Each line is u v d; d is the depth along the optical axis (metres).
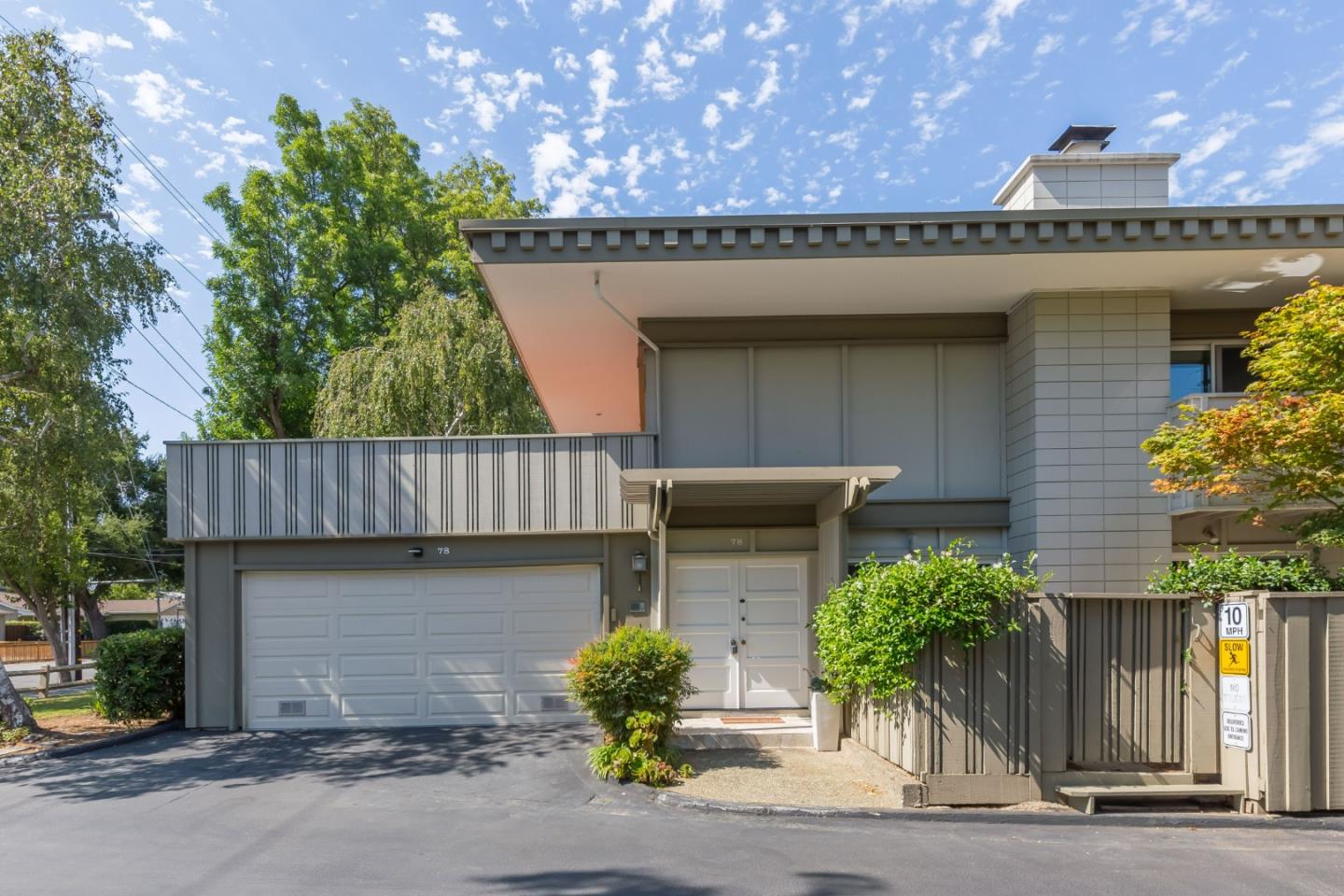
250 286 28.67
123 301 13.64
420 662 11.88
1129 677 7.84
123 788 8.65
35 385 13.77
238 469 11.84
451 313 20.41
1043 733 7.67
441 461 11.84
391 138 32.25
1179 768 7.79
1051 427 10.98
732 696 11.48
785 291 11.07
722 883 5.77
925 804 7.56
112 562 38.19
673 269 10.19
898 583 7.67
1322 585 8.11
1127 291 11.12
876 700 8.77
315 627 11.90
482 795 8.19
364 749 10.35
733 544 11.64
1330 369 8.50
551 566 11.92
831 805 7.56
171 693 12.14
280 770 9.32
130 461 23.89
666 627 10.42
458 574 11.97
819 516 11.35
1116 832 6.90
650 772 8.45
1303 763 7.18
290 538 11.80
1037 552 10.84
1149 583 9.63
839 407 12.05
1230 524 11.36
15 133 13.38
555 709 11.82
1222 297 11.55
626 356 14.52
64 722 12.58
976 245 9.83
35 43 13.66
